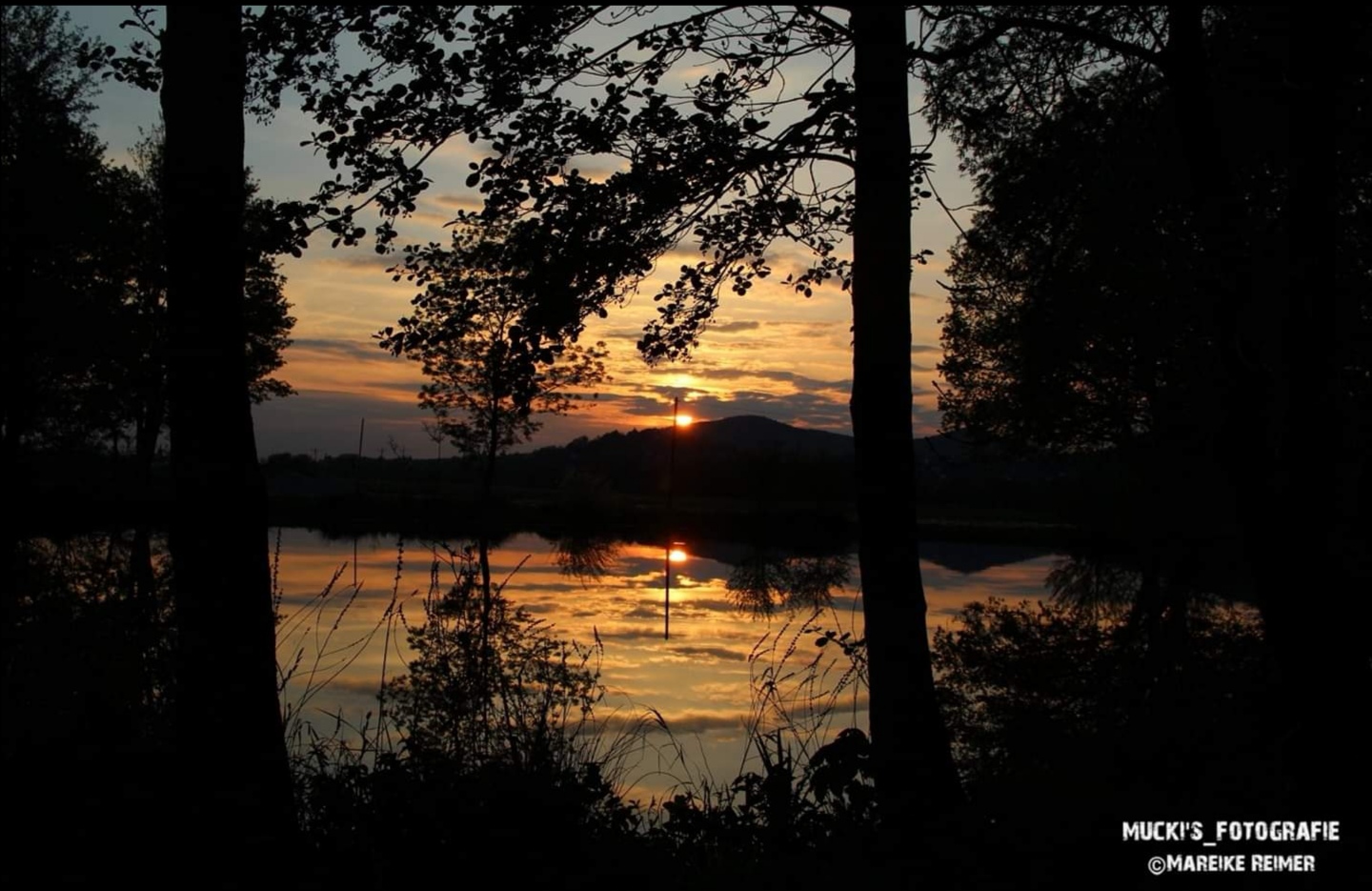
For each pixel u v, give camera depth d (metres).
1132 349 9.70
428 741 5.68
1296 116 7.01
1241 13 8.04
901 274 6.70
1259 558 7.47
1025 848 4.93
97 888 4.06
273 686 4.86
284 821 4.66
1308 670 6.91
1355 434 8.58
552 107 6.64
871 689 6.64
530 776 5.26
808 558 39.03
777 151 6.99
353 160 6.31
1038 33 8.10
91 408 27.89
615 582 29.19
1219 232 7.55
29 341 26.45
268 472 66.00
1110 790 5.59
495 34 6.24
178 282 4.72
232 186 4.80
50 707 5.01
